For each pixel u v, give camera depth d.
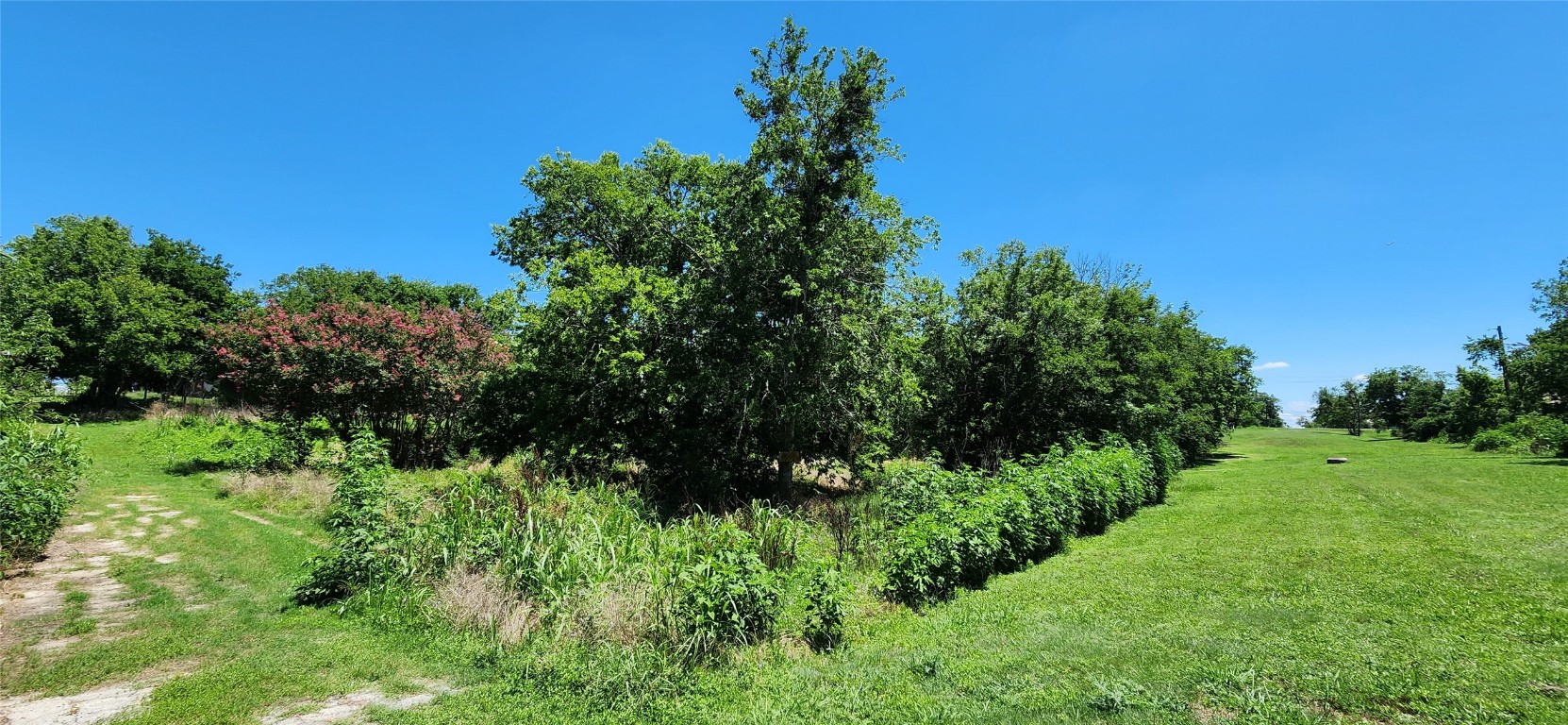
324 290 42.50
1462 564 8.65
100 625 6.10
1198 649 5.72
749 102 15.01
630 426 15.62
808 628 6.49
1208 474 27.34
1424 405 59.59
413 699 4.82
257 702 4.62
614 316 14.72
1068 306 22.30
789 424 14.88
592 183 18.03
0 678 4.88
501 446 17.22
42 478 8.29
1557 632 5.68
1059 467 13.20
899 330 15.86
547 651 5.64
